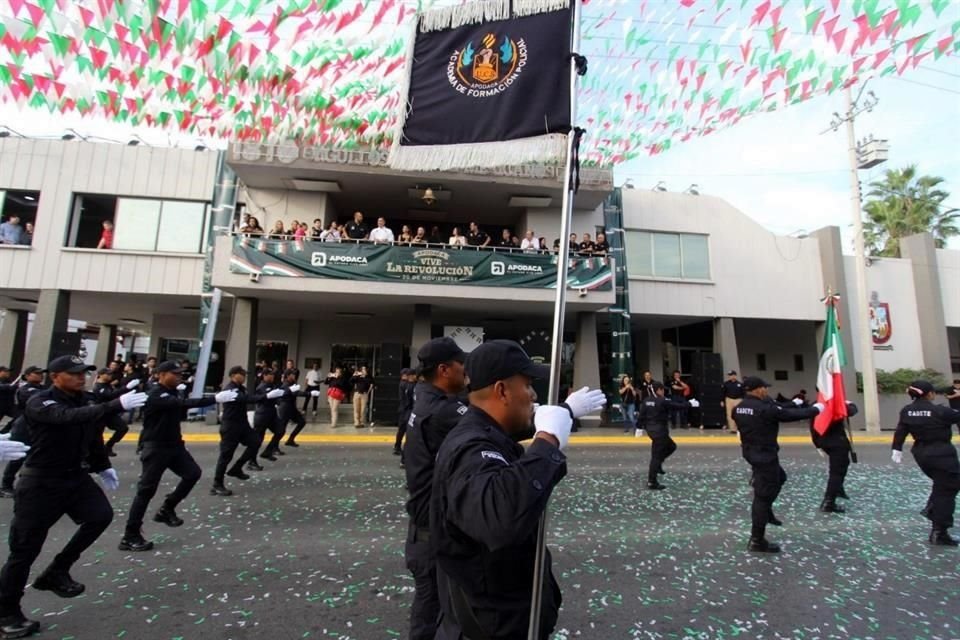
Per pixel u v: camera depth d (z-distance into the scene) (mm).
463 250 15336
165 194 16547
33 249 15719
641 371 22141
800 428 19234
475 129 2975
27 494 3584
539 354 18844
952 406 12453
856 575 4590
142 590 4121
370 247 14930
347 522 5996
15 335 18812
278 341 19672
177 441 5574
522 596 1726
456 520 1602
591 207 18031
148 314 20312
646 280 18547
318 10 3705
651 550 5203
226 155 14820
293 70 4309
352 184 16312
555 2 2932
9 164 15922
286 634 3445
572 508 6828
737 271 19312
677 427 17609
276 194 16656
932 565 4852
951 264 21422
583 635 3486
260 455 10039
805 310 19688
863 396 18875
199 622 3604
